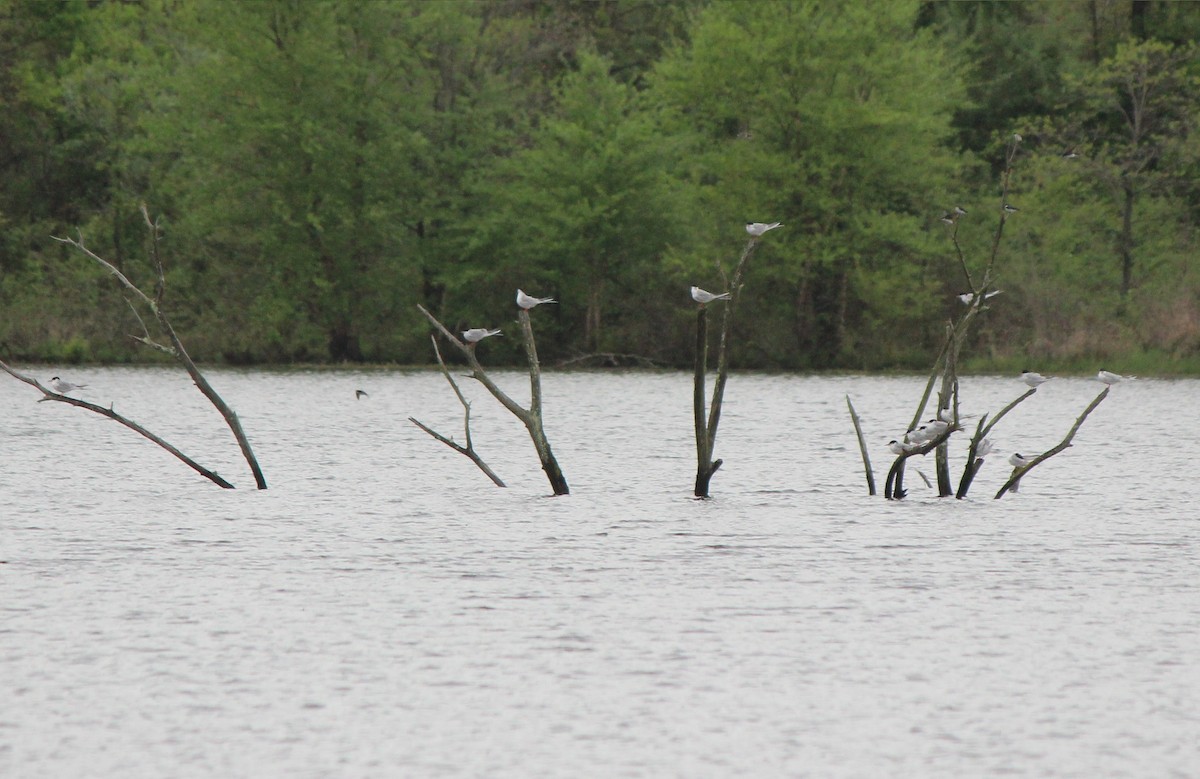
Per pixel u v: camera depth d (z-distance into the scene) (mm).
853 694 12188
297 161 62719
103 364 62312
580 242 63188
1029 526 20359
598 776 10414
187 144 63531
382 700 11953
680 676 12625
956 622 14508
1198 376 57469
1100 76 61406
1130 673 12781
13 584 16125
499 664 12938
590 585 16203
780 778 10391
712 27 62531
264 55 61656
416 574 16812
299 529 20000
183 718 11516
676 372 63500
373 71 63750
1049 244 63031
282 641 13648
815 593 15836
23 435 33375
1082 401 46156
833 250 61938
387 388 51469
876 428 35969
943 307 63062
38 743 10977
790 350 64125
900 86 62156
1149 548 18656
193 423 36938
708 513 21547
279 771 10469
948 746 11016
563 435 34344
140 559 17672
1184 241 64125
